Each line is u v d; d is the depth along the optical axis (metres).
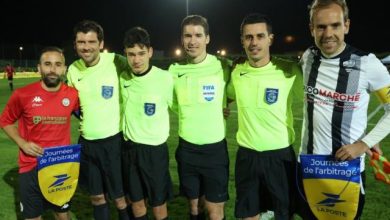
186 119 3.26
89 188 3.57
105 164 3.47
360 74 2.53
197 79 3.20
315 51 2.70
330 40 2.50
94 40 3.30
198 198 3.42
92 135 3.42
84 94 3.38
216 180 3.29
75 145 3.27
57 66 3.12
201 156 3.26
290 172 2.97
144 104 3.24
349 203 2.64
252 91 2.94
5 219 4.09
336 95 2.59
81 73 3.42
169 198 3.50
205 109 3.20
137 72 3.22
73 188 3.33
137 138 3.29
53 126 3.19
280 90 2.89
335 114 2.62
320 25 2.51
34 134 3.15
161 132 3.32
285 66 2.93
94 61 3.39
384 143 6.93
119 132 3.48
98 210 3.66
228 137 7.70
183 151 3.30
